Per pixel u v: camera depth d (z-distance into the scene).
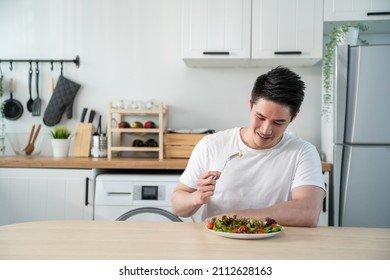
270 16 2.99
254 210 1.46
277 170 1.69
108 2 3.38
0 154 3.39
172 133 3.12
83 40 3.39
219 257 1.03
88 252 1.07
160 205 2.70
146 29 3.38
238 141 1.74
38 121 3.40
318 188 1.60
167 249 1.10
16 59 3.40
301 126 3.33
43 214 2.77
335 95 2.72
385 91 2.66
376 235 1.30
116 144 3.32
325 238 1.26
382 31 3.24
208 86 3.37
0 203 2.78
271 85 1.45
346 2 2.95
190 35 3.01
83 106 3.39
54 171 2.77
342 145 2.72
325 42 3.31
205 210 1.74
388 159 2.67
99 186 2.71
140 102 3.22
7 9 3.39
